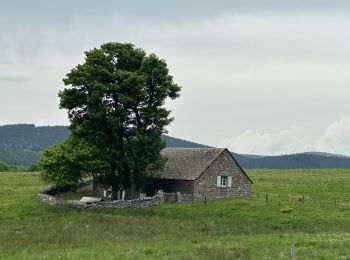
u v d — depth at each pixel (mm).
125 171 72750
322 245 38094
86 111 71562
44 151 73000
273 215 58250
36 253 38094
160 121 71750
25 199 74938
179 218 59781
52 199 68375
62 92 70750
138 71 71250
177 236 46531
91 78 69562
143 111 71750
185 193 73000
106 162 70250
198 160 76000
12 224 54656
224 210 62219
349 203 70750
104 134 71875
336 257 33625
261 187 92312
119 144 72188
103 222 55469
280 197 74688
